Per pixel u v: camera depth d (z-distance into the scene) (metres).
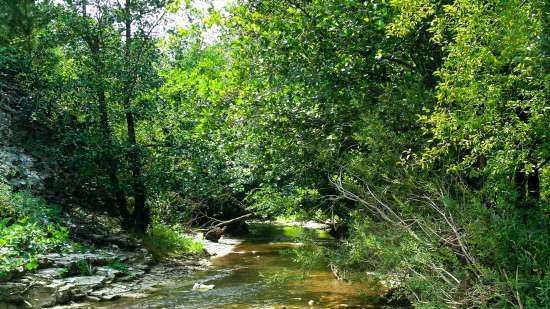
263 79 11.27
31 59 18.48
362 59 9.50
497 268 5.63
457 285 6.08
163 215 20.45
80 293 11.22
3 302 9.93
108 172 17.30
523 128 5.48
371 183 8.05
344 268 9.73
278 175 12.33
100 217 17.97
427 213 7.73
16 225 12.01
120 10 17.72
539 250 5.27
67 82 17.38
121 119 18.22
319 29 9.76
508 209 5.77
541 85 5.47
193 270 15.92
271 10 10.84
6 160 15.69
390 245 7.22
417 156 7.65
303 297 11.15
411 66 9.44
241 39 11.45
